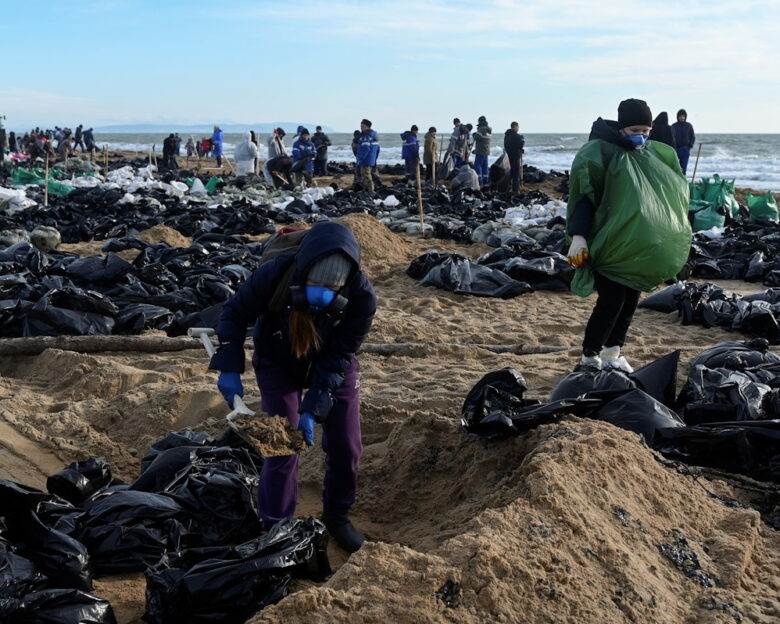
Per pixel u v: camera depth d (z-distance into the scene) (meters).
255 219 16.41
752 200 18.06
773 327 8.27
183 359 7.33
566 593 3.04
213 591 3.23
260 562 3.32
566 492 3.57
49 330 7.66
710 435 4.53
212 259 11.37
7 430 5.51
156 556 3.85
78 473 4.39
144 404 5.99
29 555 3.44
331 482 4.00
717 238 14.59
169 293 9.16
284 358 3.71
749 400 5.04
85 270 9.10
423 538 3.90
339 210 19.50
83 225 15.89
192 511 4.13
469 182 23.70
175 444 4.94
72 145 56.47
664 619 3.14
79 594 3.20
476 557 3.04
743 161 57.25
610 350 5.89
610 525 3.58
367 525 4.38
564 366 7.06
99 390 6.45
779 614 3.29
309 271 3.40
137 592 3.68
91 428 5.69
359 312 3.61
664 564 3.53
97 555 3.81
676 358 5.39
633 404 4.81
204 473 4.43
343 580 2.97
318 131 32.44
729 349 6.04
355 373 3.88
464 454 4.60
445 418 4.95
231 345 3.75
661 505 3.91
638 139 5.37
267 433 3.62
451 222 16.73
